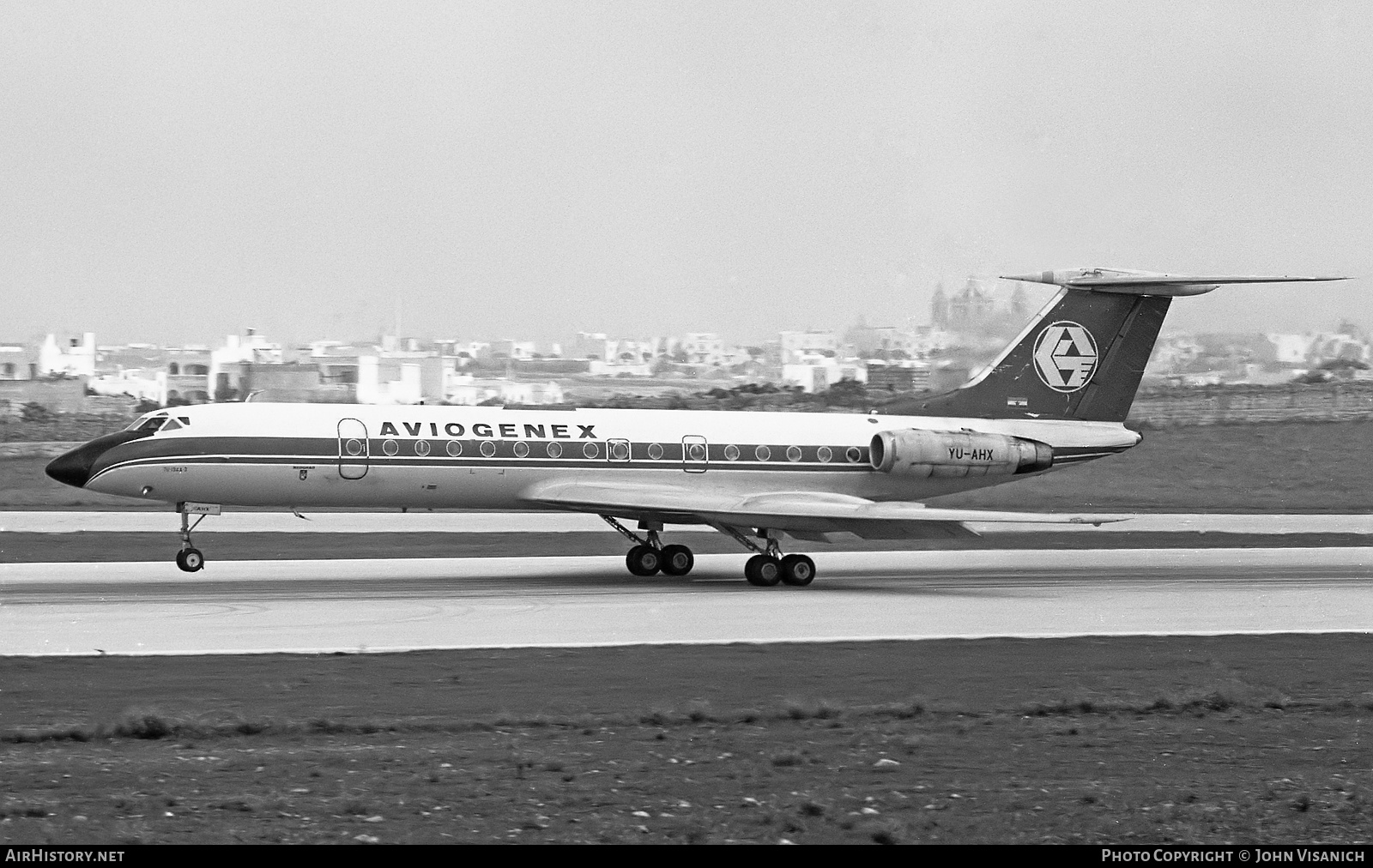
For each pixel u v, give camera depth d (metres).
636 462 136.38
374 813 47.09
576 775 53.09
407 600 111.62
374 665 79.75
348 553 155.00
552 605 111.00
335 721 62.88
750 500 134.25
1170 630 100.31
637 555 139.12
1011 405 153.62
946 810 48.91
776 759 55.66
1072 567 153.88
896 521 129.88
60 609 102.19
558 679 76.19
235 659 80.94
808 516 129.88
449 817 46.78
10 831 44.16
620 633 95.06
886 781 53.00
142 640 87.88
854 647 89.81
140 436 123.00
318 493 126.88
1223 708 70.25
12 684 72.31
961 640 93.44
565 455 133.50
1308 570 151.25
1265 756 58.84
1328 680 80.25
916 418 150.12
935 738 61.56
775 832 45.59
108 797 48.69
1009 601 118.44
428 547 163.12
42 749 57.41
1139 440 156.50
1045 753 58.66
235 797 48.94
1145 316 156.12
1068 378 155.00
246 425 124.75
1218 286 151.62
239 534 170.75
